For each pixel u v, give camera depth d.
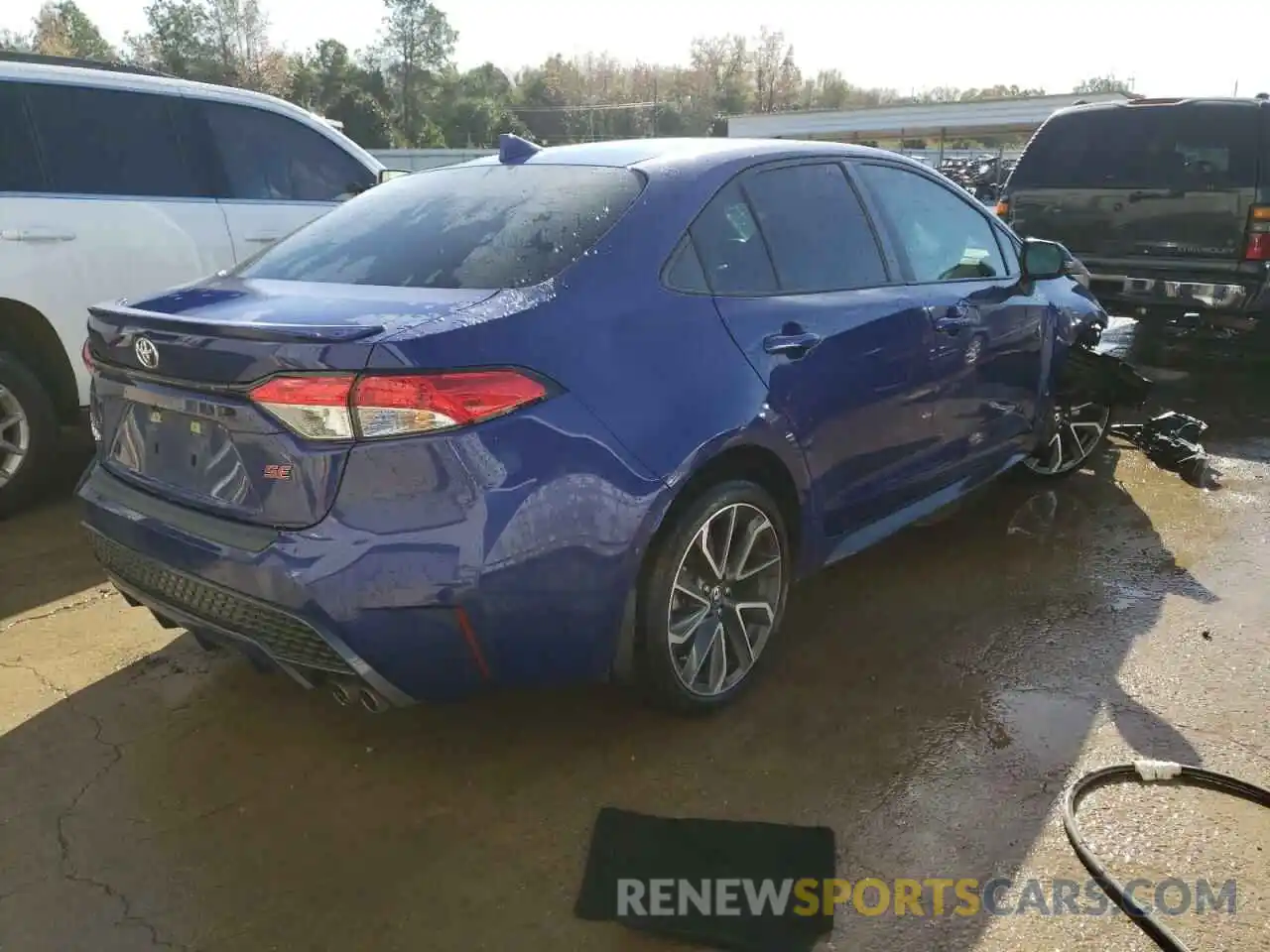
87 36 69.88
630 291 2.78
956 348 3.92
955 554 4.42
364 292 2.74
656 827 2.61
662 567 2.80
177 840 2.57
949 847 2.55
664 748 2.96
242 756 2.93
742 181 3.24
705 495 2.89
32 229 4.67
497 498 2.39
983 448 4.30
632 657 2.85
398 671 2.45
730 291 3.04
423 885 2.42
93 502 2.90
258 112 5.71
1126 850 2.55
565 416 2.50
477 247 2.89
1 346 4.72
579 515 2.52
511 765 2.89
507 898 2.38
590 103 86.56
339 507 2.35
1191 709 3.19
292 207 5.77
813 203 3.47
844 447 3.38
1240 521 4.80
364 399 2.29
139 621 3.75
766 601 3.23
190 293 2.93
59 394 4.94
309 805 2.71
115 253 4.96
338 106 60.91
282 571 2.37
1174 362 8.33
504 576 2.43
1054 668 3.43
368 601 2.35
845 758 2.92
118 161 5.06
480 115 71.56
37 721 3.09
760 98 92.00
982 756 2.93
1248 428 6.39
